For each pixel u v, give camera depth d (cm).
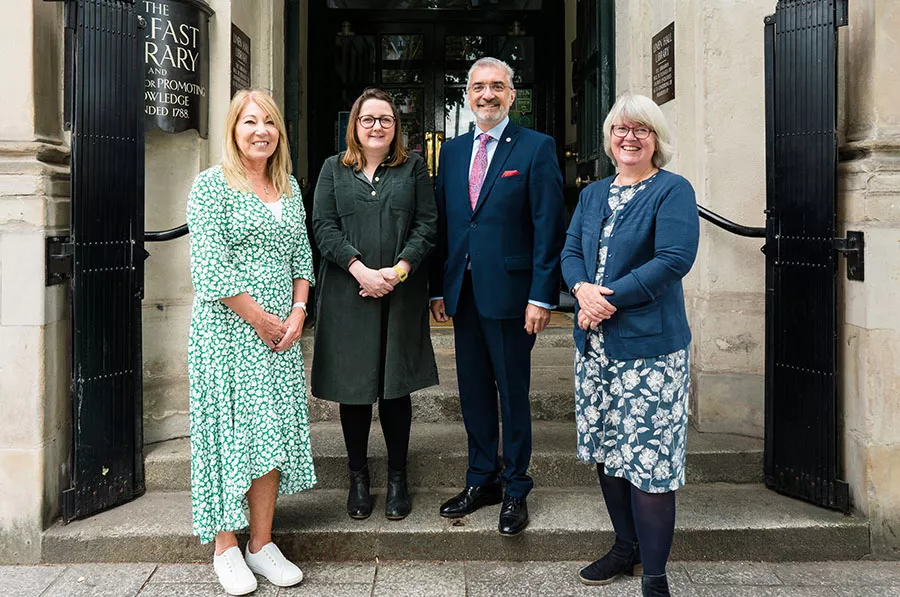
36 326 257
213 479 228
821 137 269
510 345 257
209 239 219
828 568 255
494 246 254
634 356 212
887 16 258
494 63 255
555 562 258
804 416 280
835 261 267
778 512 272
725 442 311
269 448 230
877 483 261
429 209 261
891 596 234
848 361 273
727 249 318
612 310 211
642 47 367
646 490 211
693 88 326
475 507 273
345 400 252
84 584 242
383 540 257
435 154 569
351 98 566
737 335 320
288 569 239
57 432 269
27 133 257
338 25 560
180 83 303
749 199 315
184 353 326
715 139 315
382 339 259
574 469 300
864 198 261
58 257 262
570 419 345
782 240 286
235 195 226
